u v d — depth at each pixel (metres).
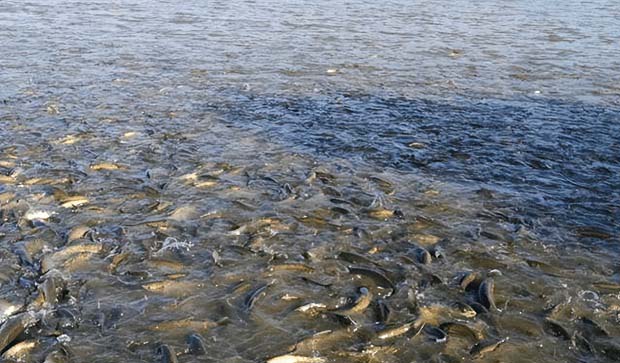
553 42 25.72
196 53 21.22
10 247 7.66
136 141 11.89
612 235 8.48
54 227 8.22
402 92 16.69
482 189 9.99
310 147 11.89
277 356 5.88
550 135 13.20
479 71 19.80
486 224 8.73
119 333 6.17
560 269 7.55
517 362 5.94
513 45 24.81
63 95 15.08
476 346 6.12
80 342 6.02
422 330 6.36
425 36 26.56
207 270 7.32
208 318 6.45
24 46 21.23
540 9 38.06
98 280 7.04
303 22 29.86
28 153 10.95
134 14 30.86
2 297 6.64
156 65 19.05
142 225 8.32
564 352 6.10
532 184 10.38
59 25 26.33
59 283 6.93
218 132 12.66
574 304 6.83
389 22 30.88
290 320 6.48
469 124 13.84
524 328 6.43
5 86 15.73
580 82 18.58
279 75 18.31
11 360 5.75
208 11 33.06
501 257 7.78
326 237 8.19
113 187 9.59
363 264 7.54
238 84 17.02
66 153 11.04
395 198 9.55
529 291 7.08
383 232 8.37
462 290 7.08
